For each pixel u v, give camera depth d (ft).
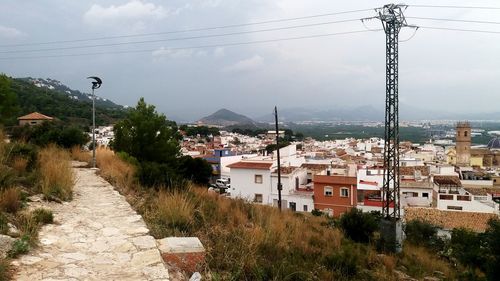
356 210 62.08
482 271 55.57
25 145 37.99
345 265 30.12
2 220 18.79
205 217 27.73
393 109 65.10
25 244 16.81
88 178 40.27
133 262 16.84
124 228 22.17
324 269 26.81
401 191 127.03
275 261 22.74
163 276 15.53
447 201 111.55
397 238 60.75
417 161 179.01
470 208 109.50
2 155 31.73
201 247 18.76
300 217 64.03
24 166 31.81
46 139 62.80
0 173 25.80
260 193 122.83
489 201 117.08
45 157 37.96
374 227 59.77
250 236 24.09
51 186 28.63
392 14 62.80
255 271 19.31
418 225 85.56
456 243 75.00
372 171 132.57
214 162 195.62
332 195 113.91
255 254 22.09
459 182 135.23
